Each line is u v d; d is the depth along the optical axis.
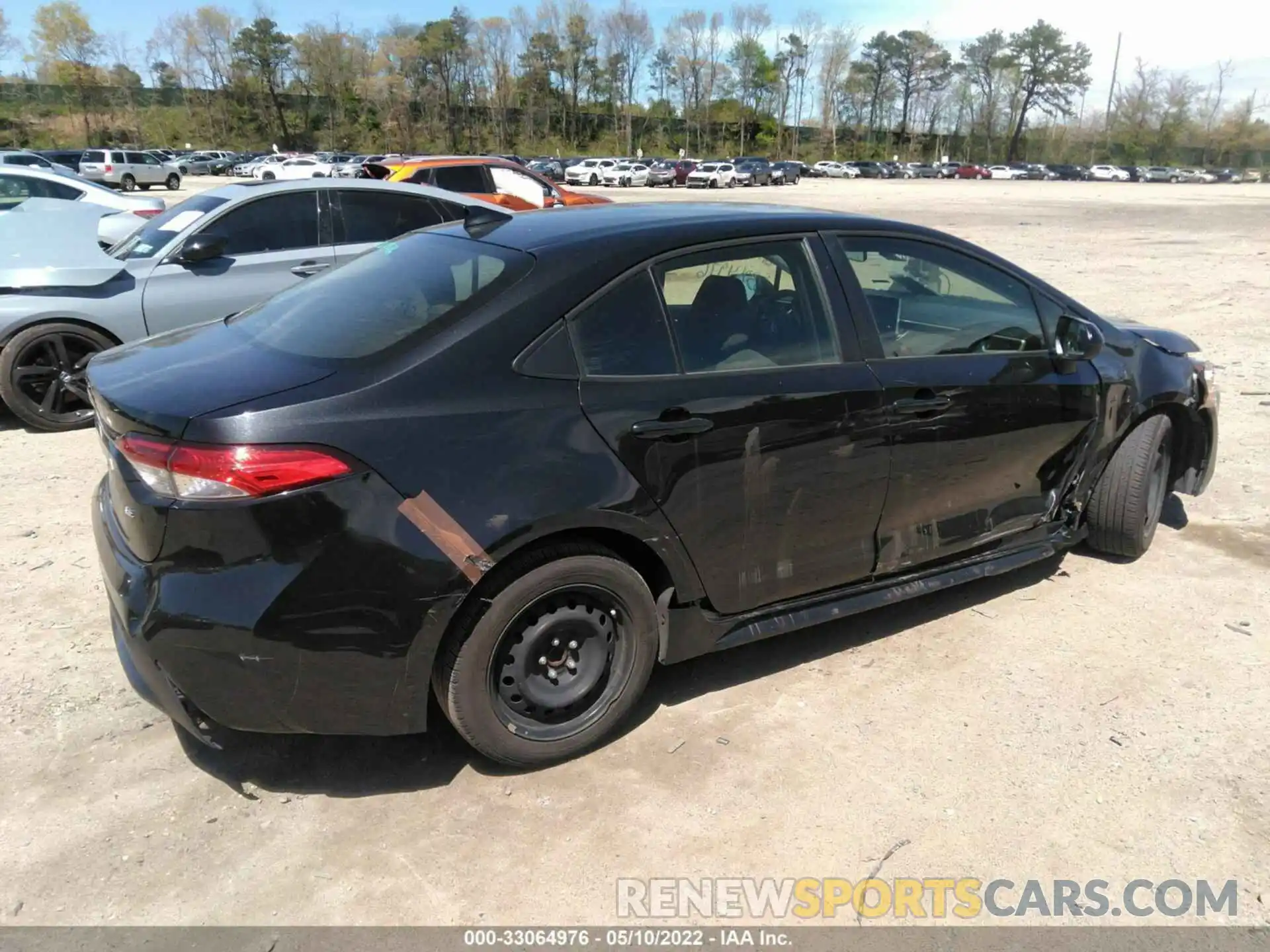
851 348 3.30
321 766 2.95
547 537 2.74
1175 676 3.46
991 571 3.79
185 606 2.45
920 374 3.41
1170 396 4.23
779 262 3.24
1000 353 3.70
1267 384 7.91
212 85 99.31
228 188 7.15
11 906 2.39
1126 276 14.76
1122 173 87.69
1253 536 4.77
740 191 51.81
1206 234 23.25
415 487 2.52
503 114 104.81
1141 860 2.57
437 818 2.73
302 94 103.06
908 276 3.54
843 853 2.60
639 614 2.97
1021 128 117.31
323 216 7.14
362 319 2.90
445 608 2.58
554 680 2.90
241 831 2.67
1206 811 2.75
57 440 6.29
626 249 2.96
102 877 2.49
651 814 2.75
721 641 3.19
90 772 2.90
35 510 5.00
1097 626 3.84
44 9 89.19
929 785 2.87
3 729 3.09
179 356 2.95
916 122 120.44
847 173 84.25
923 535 3.58
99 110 92.25
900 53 116.69
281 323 3.10
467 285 2.88
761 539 3.14
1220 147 107.75
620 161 63.41
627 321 2.90
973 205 36.00
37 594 4.03
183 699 2.55
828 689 3.38
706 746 3.06
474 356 2.67
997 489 3.76
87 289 6.37
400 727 2.68
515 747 2.85
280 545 2.43
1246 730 3.13
